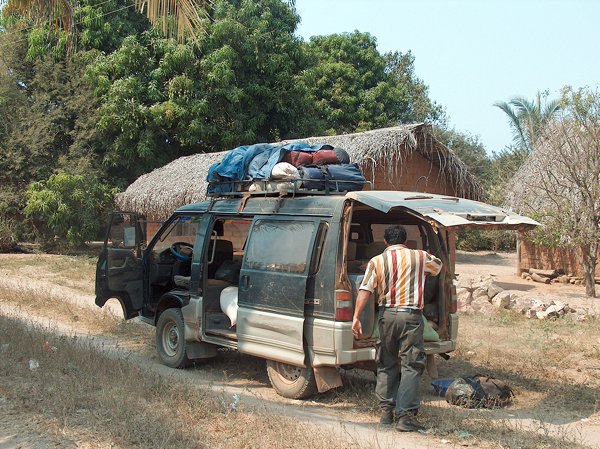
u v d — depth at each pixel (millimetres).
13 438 5289
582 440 5562
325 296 6270
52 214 22125
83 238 22781
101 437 5305
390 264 5832
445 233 7027
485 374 7723
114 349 9094
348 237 6559
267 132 25703
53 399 6137
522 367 8031
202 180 18188
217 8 23297
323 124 27969
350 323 6188
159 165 23734
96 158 24562
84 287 15391
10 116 24203
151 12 8594
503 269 22594
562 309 11586
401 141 15773
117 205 21266
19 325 9391
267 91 24297
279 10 25953
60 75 24438
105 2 23172
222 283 8047
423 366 5801
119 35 23969
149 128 22969
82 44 24000
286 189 6938
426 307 6867
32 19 10844
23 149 23797
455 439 5527
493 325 10766
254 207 7324
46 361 7523
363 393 6836
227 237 8680
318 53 31484
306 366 6477
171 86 22562
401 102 32531
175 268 8977
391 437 5586
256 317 6887
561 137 15258
